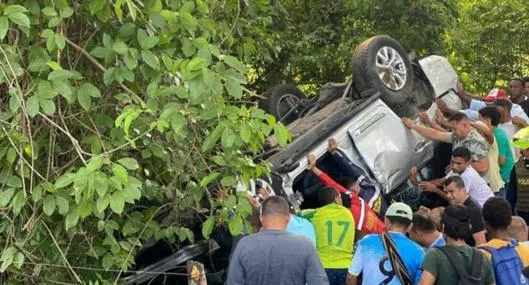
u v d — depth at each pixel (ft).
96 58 16.76
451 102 34.09
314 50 43.45
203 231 17.83
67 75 15.02
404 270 18.95
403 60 31.17
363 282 19.39
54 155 17.11
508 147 30.68
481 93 51.08
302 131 28.66
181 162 17.94
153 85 15.58
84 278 17.94
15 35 15.90
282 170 25.48
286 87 33.40
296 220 21.57
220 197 18.07
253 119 15.96
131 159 15.02
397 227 19.31
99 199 14.55
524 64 51.62
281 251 16.94
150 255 23.43
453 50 47.34
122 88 17.22
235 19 19.70
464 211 17.92
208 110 15.92
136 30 16.17
